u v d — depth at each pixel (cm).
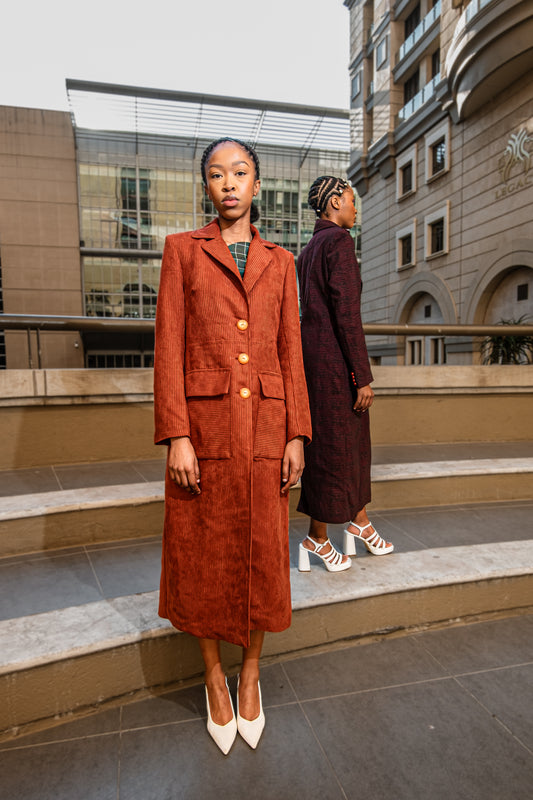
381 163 1916
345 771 128
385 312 1942
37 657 140
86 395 312
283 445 134
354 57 2112
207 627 129
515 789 122
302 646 177
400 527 254
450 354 1488
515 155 1249
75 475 285
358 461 195
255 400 128
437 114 1548
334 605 179
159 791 121
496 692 158
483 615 200
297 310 143
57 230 3164
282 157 3444
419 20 1738
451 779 125
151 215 3347
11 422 299
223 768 128
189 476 124
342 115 2795
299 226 3509
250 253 133
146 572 201
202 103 2684
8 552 215
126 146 3266
